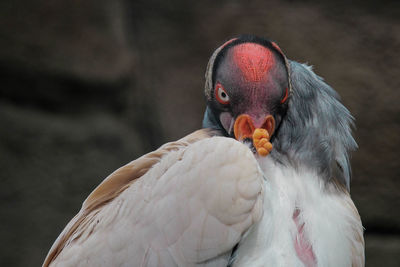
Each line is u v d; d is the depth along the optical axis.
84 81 10.96
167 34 11.73
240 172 3.71
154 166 4.16
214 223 3.70
